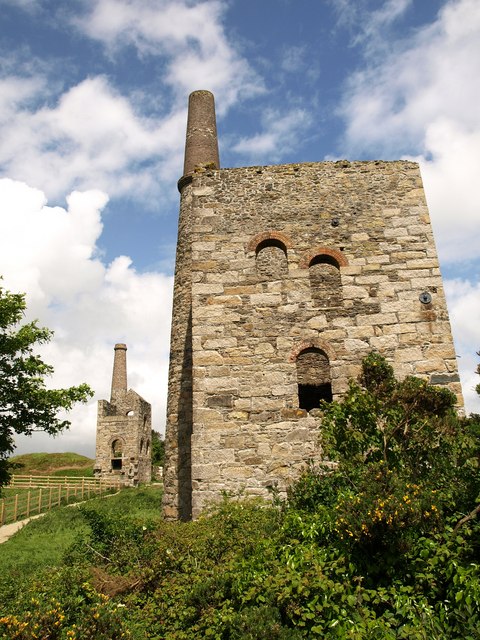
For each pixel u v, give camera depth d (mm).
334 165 11914
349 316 10656
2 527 19219
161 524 9195
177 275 15648
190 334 14539
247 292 10938
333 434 7863
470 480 6809
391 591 5699
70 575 7551
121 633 5676
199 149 18203
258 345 10562
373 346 10461
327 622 5480
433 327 10547
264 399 10211
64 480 35500
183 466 13383
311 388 14078
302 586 5691
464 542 5879
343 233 11305
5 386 13867
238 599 6109
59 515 20172
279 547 6758
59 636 5477
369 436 7758
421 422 7855
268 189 11773
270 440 9961
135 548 8625
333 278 14008
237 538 7469
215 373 10430
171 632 6250
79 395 14766
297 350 10461
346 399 8000
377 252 11133
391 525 5844
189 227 15922
